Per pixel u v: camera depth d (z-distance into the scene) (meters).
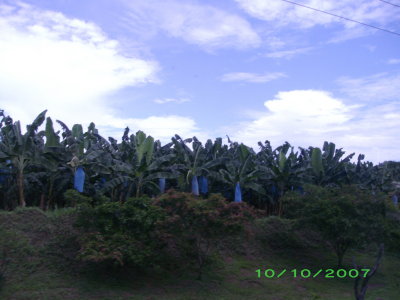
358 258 14.22
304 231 14.91
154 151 17.72
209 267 10.49
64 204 15.82
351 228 11.08
